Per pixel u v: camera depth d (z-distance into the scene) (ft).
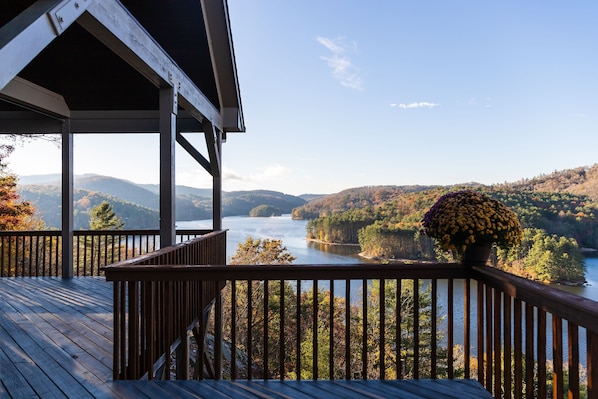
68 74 18.26
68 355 10.16
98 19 8.62
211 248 18.76
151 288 8.80
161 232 13.41
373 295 63.57
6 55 6.16
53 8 7.14
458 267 8.29
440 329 63.67
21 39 6.46
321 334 59.57
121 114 21.36
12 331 12.17
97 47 16.65
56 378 8.69
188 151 22.20
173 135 13.73
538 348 6.13
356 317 62.80
